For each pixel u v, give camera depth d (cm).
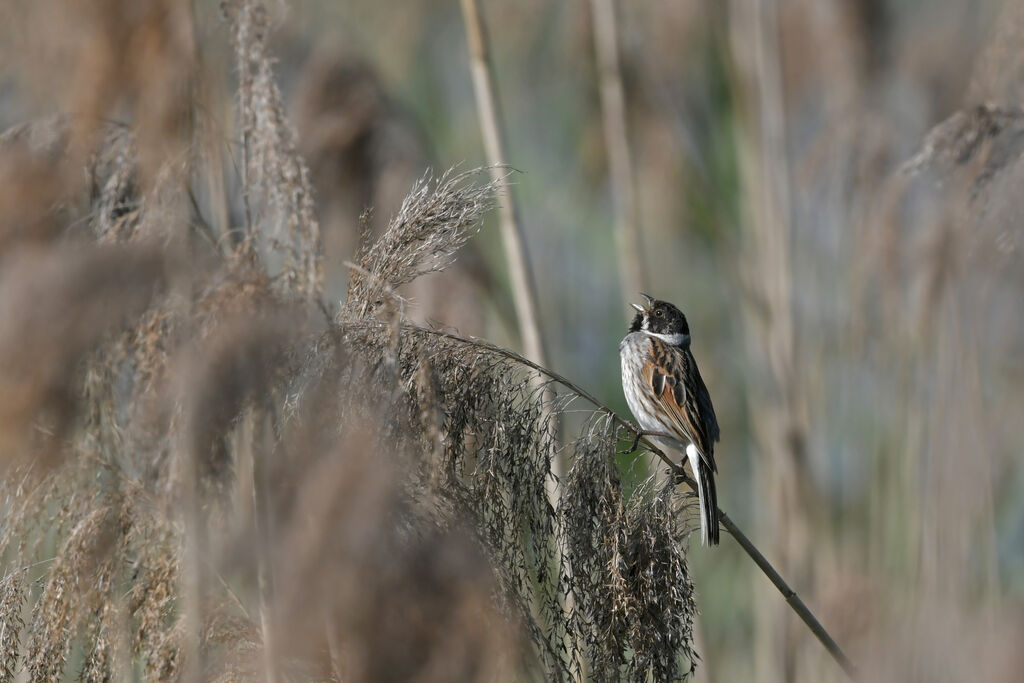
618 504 756
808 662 1397
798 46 1686
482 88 1137
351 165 1204
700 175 1769
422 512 662
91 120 827
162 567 737
